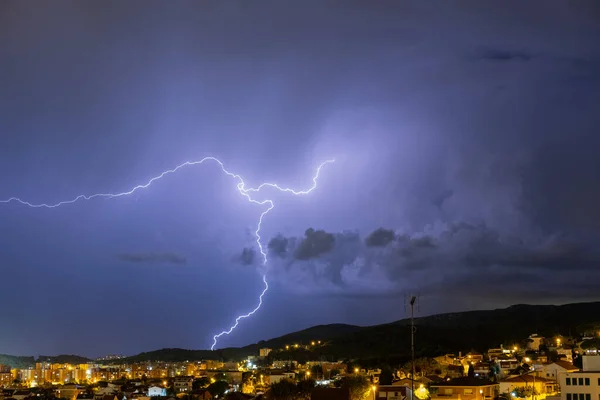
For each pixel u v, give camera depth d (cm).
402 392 11388
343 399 9300
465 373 15288
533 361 15312
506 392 11500
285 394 11738
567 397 9169
